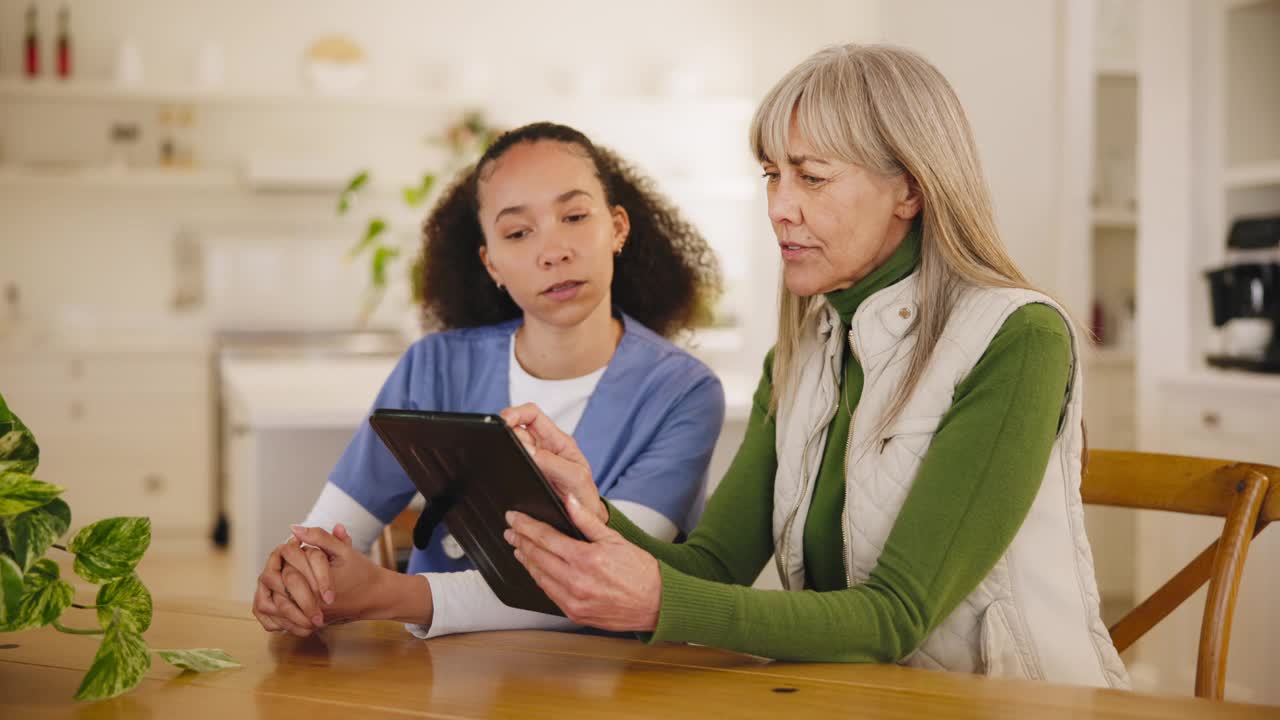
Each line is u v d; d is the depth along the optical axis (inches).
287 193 253.3
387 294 255.0
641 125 265.1
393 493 63.4
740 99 266.8
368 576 48.6
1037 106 142.9
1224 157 118.4
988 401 45.7
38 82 231.6
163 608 52.7
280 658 43.9
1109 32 179.0
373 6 253.4
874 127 47.4
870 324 50.0
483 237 67.7
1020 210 143.1
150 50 245.4
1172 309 121.8
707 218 267.3
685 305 71.4
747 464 56.4
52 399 222.8
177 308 251.0
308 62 243.4
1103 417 169.8
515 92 255.4
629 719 35.8
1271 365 109.2
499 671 41.8
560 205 58.5
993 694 38.3
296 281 255.0
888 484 47.9
